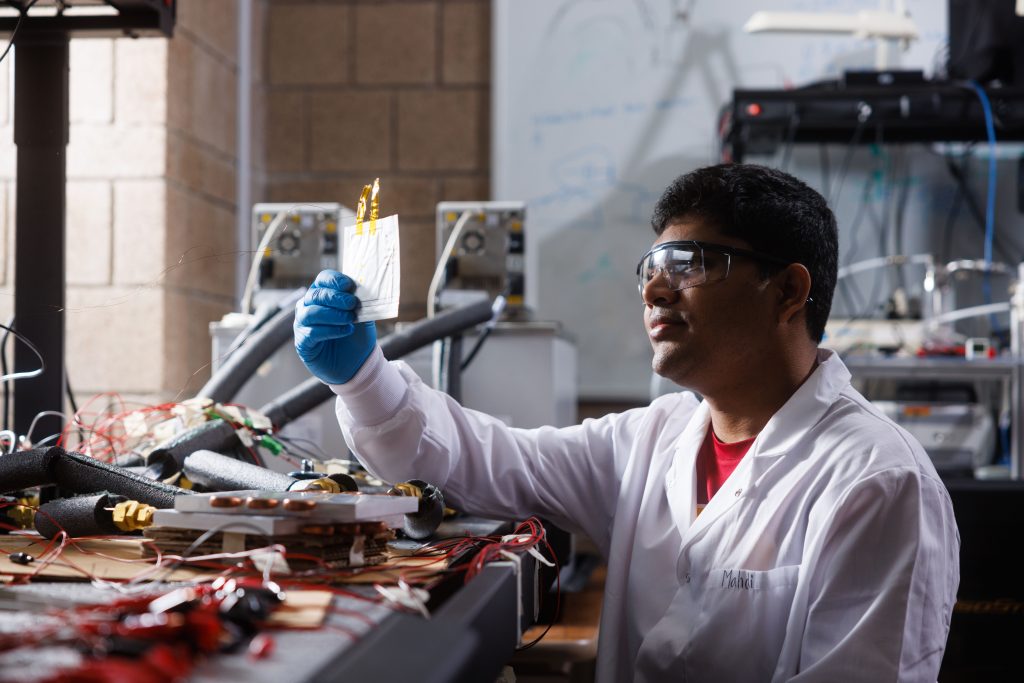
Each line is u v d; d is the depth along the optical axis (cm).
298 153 321
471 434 129
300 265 219
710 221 113
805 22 279
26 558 82
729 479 116
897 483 103
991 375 231
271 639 59
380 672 52
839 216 305
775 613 108
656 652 113
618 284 312
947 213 302
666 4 311
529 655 138
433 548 96
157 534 84
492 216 217
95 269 250
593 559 216
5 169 143
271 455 167
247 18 308
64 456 102
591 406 313
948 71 293
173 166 255
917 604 99
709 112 310
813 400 114
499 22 314
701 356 113
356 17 321
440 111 319
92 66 251
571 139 313
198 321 272
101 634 53
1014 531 171
